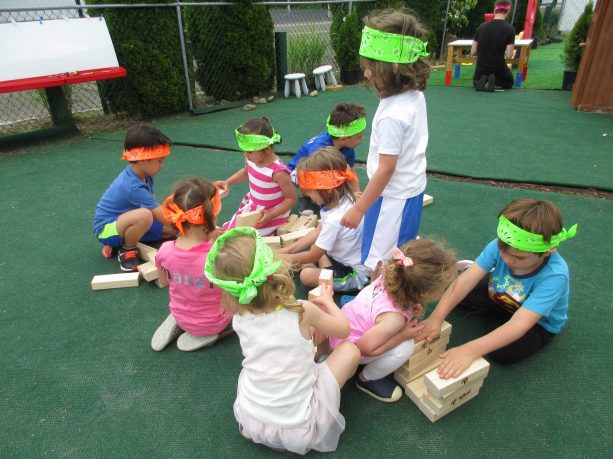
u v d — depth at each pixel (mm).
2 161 4930
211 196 2082
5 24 4984
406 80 1995
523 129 5430
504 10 7328
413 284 1675
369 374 1872
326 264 2531
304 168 2346
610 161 4289
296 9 8406
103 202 2869
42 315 2434
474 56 8531
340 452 1657
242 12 6801
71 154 5133
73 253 3059
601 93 5953
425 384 1734
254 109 6980
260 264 1429
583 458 1613
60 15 8766
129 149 2709
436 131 5477
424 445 1676
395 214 2184
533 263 1810
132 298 2561
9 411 1870
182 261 1961
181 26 6227
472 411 1809
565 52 7305
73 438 1748
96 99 6801
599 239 2963
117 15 5816
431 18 10133
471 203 3529
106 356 2143
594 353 2062
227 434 1747
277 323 1506
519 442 1679
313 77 8414
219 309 2080
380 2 8766
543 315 1827
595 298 2406
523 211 1702
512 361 2006
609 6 5551
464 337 2184
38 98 6125
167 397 1913
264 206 3074
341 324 1677
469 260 2633
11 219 3557
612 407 1808
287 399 1529
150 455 1673
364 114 3148
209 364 2078
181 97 6609
